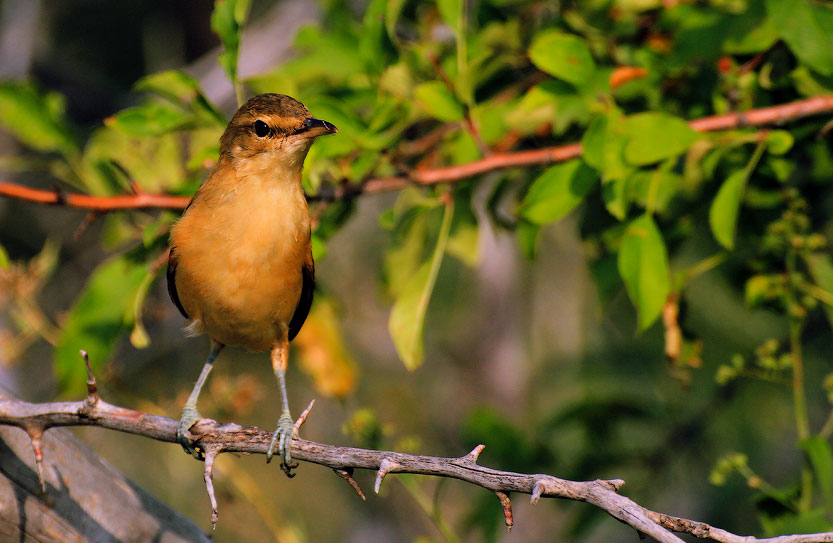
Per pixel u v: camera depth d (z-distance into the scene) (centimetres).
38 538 762
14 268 1088
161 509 844
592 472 1182
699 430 1230
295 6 1653
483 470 573
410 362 884
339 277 1792
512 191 1492
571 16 1055
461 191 1057
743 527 1505
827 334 1420
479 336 1669
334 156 923
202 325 885
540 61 863
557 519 1499
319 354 1152
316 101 901
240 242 819
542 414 1703
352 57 1073
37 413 698
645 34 1075
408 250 1124
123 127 912
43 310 1728
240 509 1302
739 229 1016
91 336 972
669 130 807
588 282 1688
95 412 695
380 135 918
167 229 934
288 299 862
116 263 988
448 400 1783
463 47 905
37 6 1673
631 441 1359
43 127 1038
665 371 1507
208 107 899
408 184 934
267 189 823
